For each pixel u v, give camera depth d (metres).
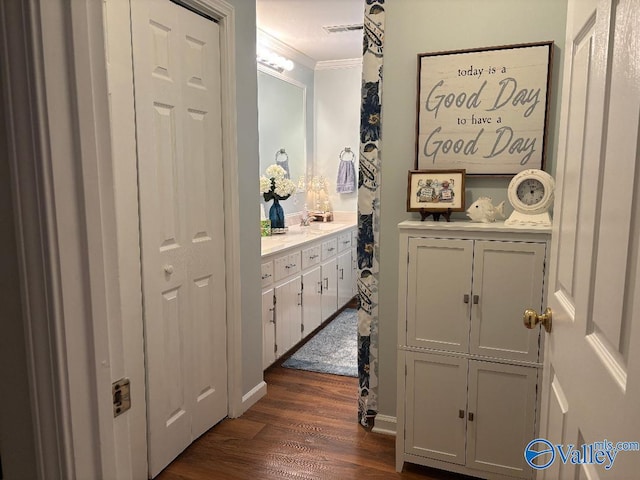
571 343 0.96
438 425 2.08
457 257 1.98
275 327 3.25
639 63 0.64
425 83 2.24
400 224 2.07
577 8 1.05
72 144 0.62
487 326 1.96
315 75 5.09
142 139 1.91
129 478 0.76
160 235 2.03
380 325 2.45
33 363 0.63
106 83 0.68
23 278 0.62
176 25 2.07
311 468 2.17
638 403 0.59
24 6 0.57
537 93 2.09
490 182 2.21
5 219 0.62
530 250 1.86
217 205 2.41
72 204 0.63
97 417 0.68
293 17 3.47
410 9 2.24
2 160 0.61
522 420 1.94
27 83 0.58
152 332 2.01
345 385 3.05
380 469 2.17
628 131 0.67
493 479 2.01
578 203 0.96
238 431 2.48
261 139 4.10
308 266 3.80
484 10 2.13
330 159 5.16
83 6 0.63
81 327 0.65
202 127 2.27
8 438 0.67
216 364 2.48
